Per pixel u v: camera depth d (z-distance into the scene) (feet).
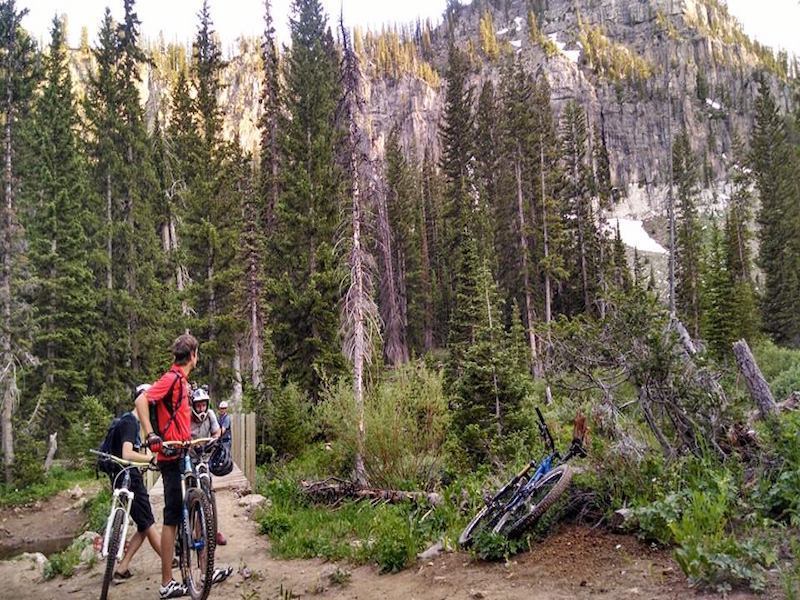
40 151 111.96
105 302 112.68
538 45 616.80
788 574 13.21
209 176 108.78
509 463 30.73
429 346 170.30
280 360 90.43
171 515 17.75
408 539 20.25
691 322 131.95
